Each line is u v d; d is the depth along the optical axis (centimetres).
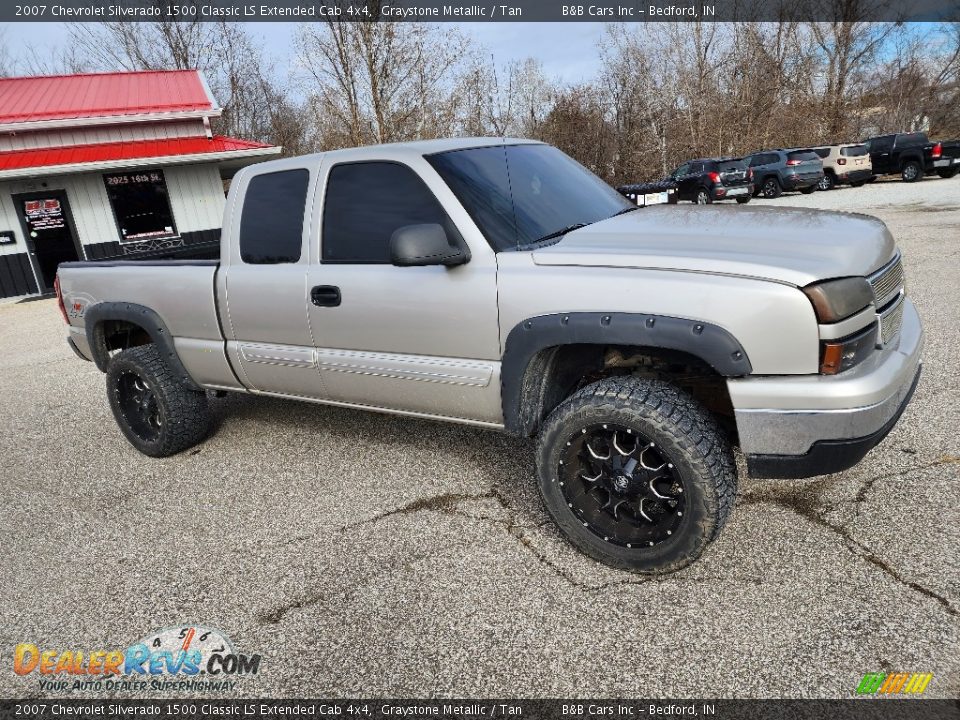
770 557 271
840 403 223
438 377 306
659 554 259
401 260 265
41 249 1445
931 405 397
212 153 1460
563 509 276
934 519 284
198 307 386
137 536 337
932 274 754
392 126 2297
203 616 269
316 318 338
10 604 289
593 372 306
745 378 235
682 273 243
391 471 382
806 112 3197
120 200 1495
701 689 211
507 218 297
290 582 286
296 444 435
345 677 230
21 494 401
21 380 700
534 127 2373
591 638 237
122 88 1762
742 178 2034
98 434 500
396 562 293
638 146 2392
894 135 2284
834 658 217
